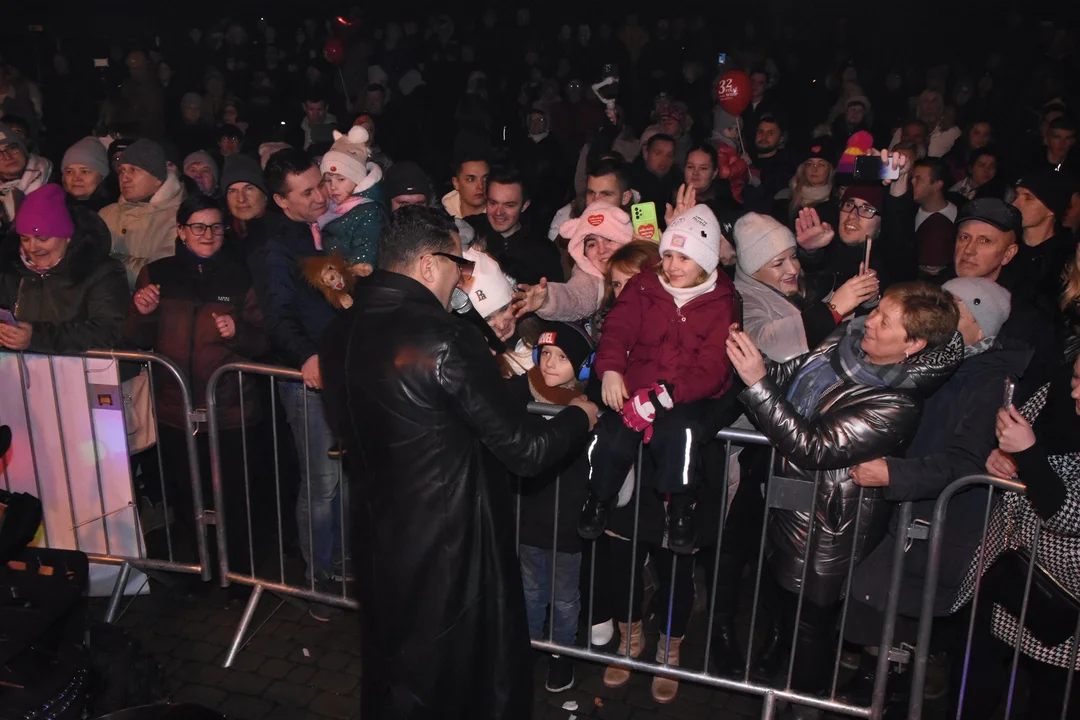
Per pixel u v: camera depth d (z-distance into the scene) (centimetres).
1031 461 272
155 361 391
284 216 400
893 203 460
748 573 469
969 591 321
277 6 1583
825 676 360
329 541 418
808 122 1209
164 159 510
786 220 616
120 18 1522
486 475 268
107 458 405
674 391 312
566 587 369
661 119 923
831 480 309
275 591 408
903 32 1453
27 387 399
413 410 252
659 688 373
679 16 1501
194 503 405
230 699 371
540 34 1484
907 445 306
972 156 688
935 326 281
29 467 409
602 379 322
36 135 1085
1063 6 1428
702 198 557
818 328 333
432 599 265
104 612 418
